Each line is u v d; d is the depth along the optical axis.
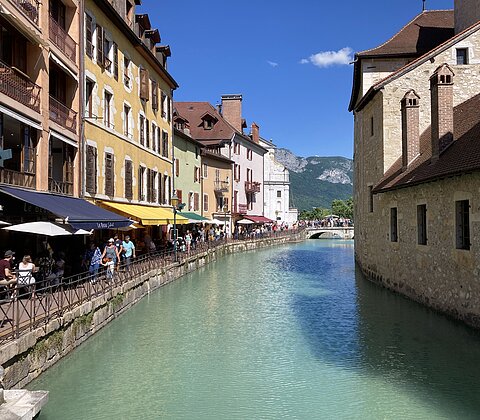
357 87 28.05
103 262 16.47
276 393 9.26
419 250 16.62
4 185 13.55
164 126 32.34
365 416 8.16
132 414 8.33
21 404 7.22
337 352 11.80
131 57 25.45
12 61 15.14
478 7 22.09
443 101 15.62
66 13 19.00
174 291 21.78
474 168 11.10
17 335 8.71
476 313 12.40
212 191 51.84
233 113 62.47
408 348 11.86
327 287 22.81
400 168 19.66
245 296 20.33
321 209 128.00
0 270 11.38
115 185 22.86
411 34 25.86
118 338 13.23
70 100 18.92
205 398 9.04
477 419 7.93
